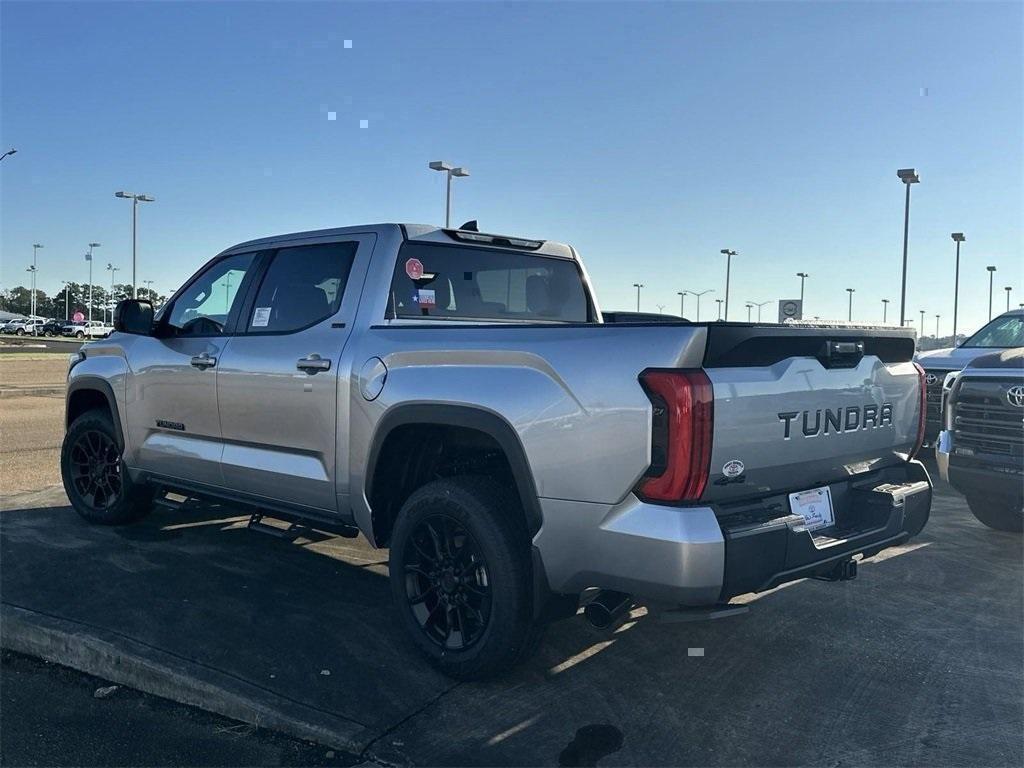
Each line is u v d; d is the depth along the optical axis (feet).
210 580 16.51
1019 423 19.39
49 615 14.35
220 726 11.51
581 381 10.97
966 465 20.45
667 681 12.64
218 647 13.28
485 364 12.18
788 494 11.82
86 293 368.68
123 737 11.21
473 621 12.69
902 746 10.85
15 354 117.60
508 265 17.17
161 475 18.31
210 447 16.84
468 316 16.17
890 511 12.71
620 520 10.60
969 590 17.16
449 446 13.79
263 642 13.56
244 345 16.07
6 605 14.79
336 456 14.15
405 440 13.61
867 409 12.85
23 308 446.60
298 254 16.12
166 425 17.85
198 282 18.28
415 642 12.98
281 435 15.17
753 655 13.67
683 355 10.28
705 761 10.41
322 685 12.16
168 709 12.05
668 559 10.19
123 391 18.97
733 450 10.53
